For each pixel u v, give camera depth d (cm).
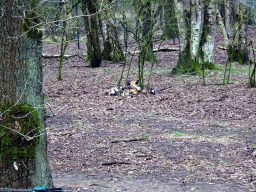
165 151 736
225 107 1137
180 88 1501
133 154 722
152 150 745
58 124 986
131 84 1425
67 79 1788
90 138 848
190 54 1847
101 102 1266
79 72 2005
